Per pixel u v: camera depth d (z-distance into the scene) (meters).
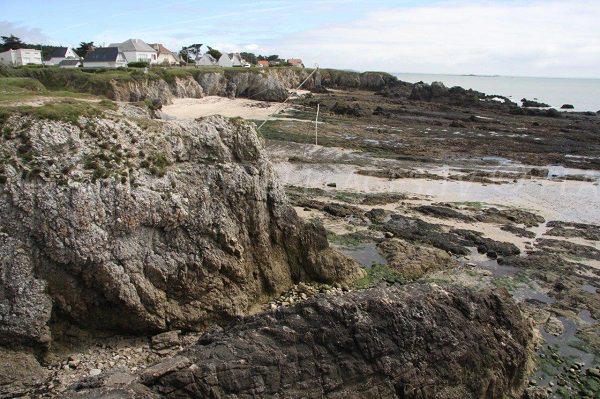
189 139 20.64
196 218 19.52
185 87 83.00
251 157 22.02
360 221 32.12
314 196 36.94
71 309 16.94
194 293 19.28
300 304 14.78
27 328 15.80
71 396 11.70
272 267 22.33
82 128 18.36
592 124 70.50
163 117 31.34
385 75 133.75
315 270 23.47
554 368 18.00
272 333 13.71
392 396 13.48
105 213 17.38
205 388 12.16
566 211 35.75
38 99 23.98
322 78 128.75
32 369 15.52
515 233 31.31
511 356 15.82
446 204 35.91
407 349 14.02
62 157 17.42
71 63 96.44
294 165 45.19
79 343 17.22
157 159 19.30
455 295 15.90
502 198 38.12
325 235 24.22
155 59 111.50
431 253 27.23
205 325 19.42
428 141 57.00
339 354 13.56
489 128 65.69
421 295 15.35
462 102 93.75
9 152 16.72
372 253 27.55
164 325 18.34
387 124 67.75
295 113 74.31
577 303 23.00
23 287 15.92
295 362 13.18
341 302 14.42
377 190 38.97
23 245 16.16
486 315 16.11
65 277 16.72
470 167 46.47
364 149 51.81
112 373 13.00
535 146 55.44
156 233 18.69
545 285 24.75
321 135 57.75
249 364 12.77
